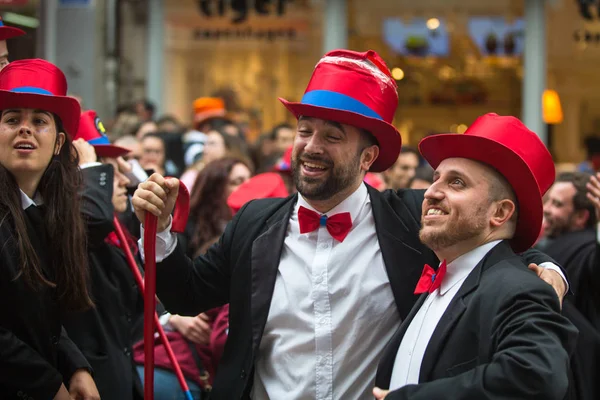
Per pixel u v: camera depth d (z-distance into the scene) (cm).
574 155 1126
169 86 1138
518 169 284
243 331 329
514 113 1126
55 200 339
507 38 1119
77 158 354
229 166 520
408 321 304
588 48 1116
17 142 325
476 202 284
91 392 354
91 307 362
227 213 516
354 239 331
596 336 415
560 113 1123
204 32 1131
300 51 1123
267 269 329
